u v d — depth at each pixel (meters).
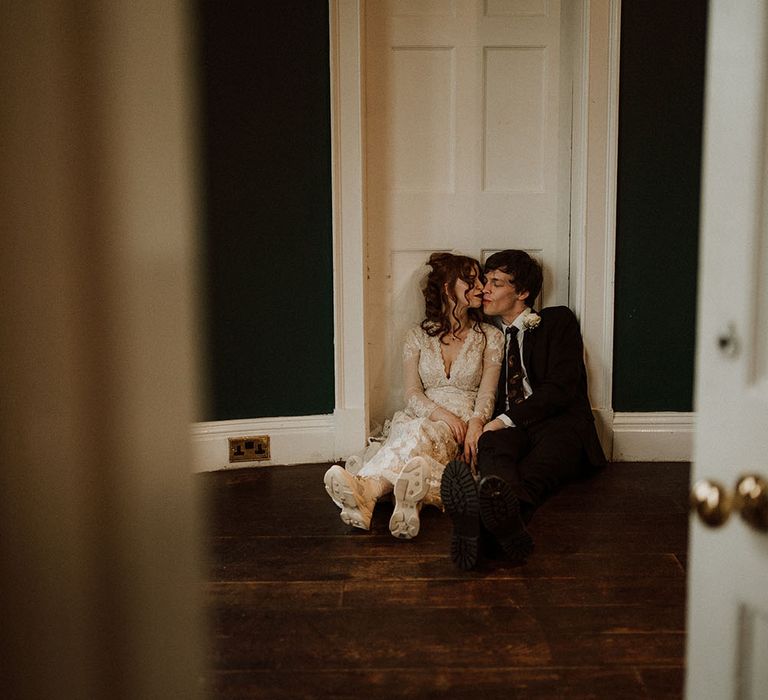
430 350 3.57
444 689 1.86
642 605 2.28
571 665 1.96
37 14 0.51
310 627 2.18
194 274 0.59
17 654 0.56
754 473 0.90
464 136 3.67
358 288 3.58
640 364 3.65
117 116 0.54
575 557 2.62
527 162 3.70
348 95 3.45
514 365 3.50
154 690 0.59
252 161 3.46
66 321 0.54
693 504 0.89
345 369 3.63
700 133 3.54
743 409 0.92
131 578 0.58
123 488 0.57
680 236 3.58
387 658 2.01
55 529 0.55
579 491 3.29
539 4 3.61
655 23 3.46
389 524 2.80
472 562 2.48
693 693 1.03
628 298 3.61
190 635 0.61
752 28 0.88
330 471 2.79
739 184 0.91
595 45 3.43
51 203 0.53
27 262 0.53
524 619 2.21
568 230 3.72
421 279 3.73
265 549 2.73
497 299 3.53
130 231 0.55
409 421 3.28
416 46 3.61
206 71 3.35
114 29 0.53
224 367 3.56
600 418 3.65
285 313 3.59
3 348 0.53
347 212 3.52
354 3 3.40
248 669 1.96
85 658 0.57
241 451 3.62
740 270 0.91
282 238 3.54
